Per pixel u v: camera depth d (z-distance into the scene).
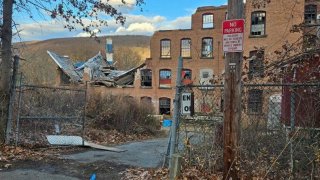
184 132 8.14
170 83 48.84
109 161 9.53
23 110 12.50
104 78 53.28
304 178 6.56
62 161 9.32
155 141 16.50
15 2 11.63
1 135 10.56
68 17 12.65
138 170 8.35
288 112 7.58
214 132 7.68
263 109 7.57
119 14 13.22
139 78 50.84
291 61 8.84
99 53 62.09
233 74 6.05
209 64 45.81
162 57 49.38
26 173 7.98
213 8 45.91
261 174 6.61
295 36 28.64
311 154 6.58
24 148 10.60
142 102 22.88
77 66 60.78
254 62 9.66
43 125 13.09
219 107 7.95
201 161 7.63
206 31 46.25
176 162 6.94
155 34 49.69
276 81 8.69
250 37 35.53
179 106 7.88
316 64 8.75
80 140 12.09
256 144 7.18
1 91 10.77
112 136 16.84
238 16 5.99
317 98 7.04
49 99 14.51
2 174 7.83
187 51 47.81
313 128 6.80
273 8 34.19
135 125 20.86
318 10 30.91
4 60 10.95
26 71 21.41
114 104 20.22
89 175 7.94
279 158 6.78
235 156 6.07
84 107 13.80
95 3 12.73
